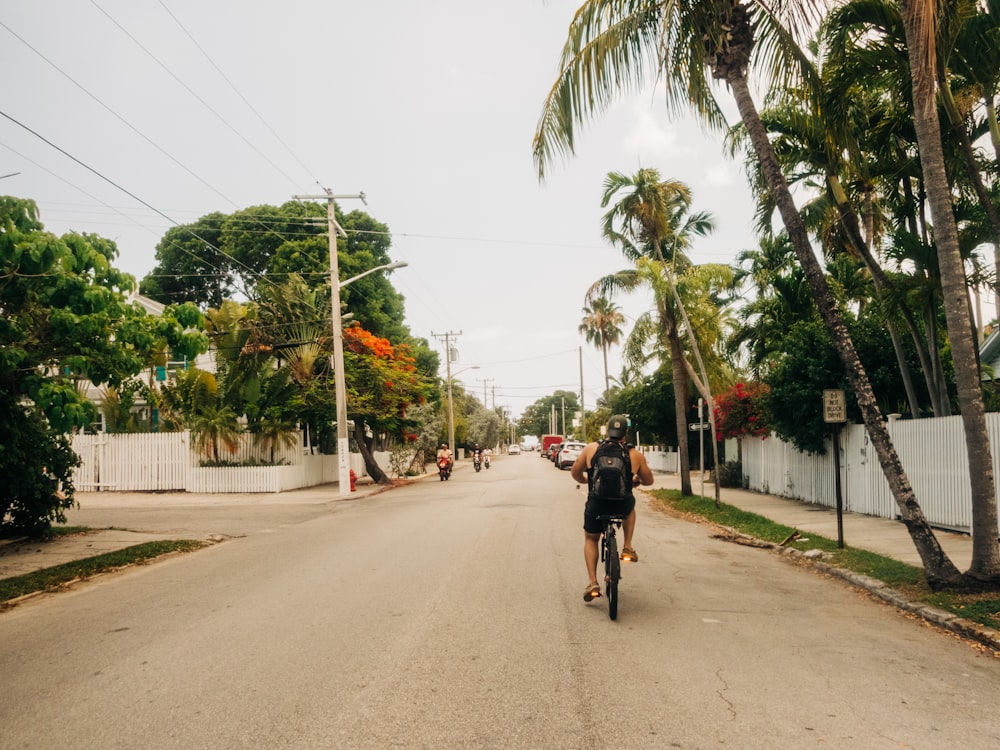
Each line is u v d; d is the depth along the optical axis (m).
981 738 4.40
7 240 9.31
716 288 21.06
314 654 6.09
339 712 4.79
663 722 4.61
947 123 11.45
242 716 4.75
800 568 10.62
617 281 21.61
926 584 8.38
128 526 17.28
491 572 9.75
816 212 15.23
